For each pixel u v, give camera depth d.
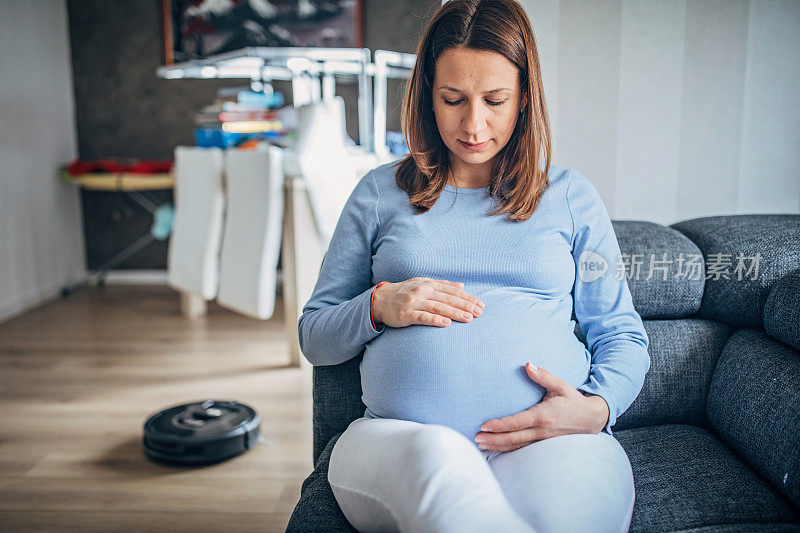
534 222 1.09
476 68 1.02
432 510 0.73
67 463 1.94
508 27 1.03
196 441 1.91
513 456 0.93
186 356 2.93
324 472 1.08
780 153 1.57
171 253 3.42
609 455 0.91
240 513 1.67
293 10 4.19
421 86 1.14
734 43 1.53
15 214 3.74
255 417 2.07
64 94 4.29
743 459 1.11
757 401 1.08
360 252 1.16
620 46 1.54
